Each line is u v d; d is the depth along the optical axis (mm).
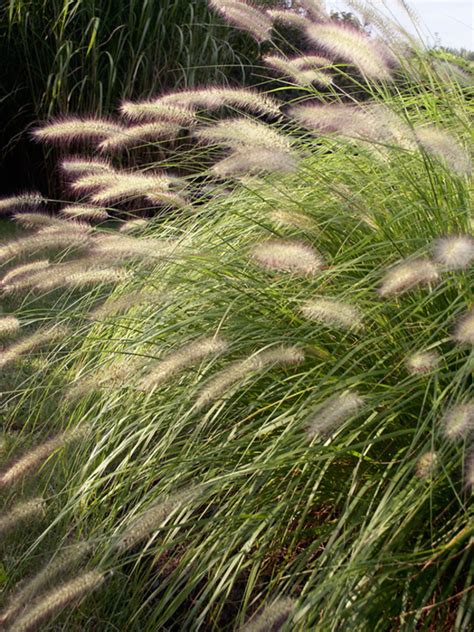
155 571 2926
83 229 3250
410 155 2979
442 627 2238
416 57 3387
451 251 2123
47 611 2104
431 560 2152
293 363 2533
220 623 2730
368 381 2617
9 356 3039
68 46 8273
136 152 8477
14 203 3584
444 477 2238
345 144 3428
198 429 2645
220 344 2496
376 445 2617
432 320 2711
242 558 2410
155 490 2605
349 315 2387
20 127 9156
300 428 2479
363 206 2914
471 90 3396
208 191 3627
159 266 3455
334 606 2188
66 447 3049
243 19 3633
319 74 3477
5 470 2727
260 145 2822
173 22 8695
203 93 3248
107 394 3111
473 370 2303
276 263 2404
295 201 3059
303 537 2707
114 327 3518
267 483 2645
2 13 8758
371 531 2184
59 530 2941
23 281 3100
